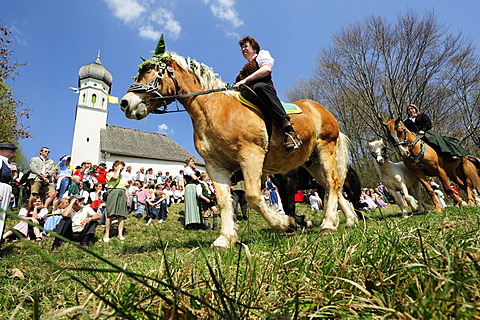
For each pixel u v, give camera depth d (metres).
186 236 7.18
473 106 19.97
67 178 9.07
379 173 8.98
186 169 8.95
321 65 21.20
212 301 1.23
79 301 1.47
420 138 7.86
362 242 1.86
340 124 24.52
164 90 3.89
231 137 3.62
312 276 1.44
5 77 17.64
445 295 0.91
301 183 7.49
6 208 4.99
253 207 3.56
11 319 1.09
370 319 1.02
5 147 5.83
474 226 2.26
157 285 1.42
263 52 3.99
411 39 18.62
